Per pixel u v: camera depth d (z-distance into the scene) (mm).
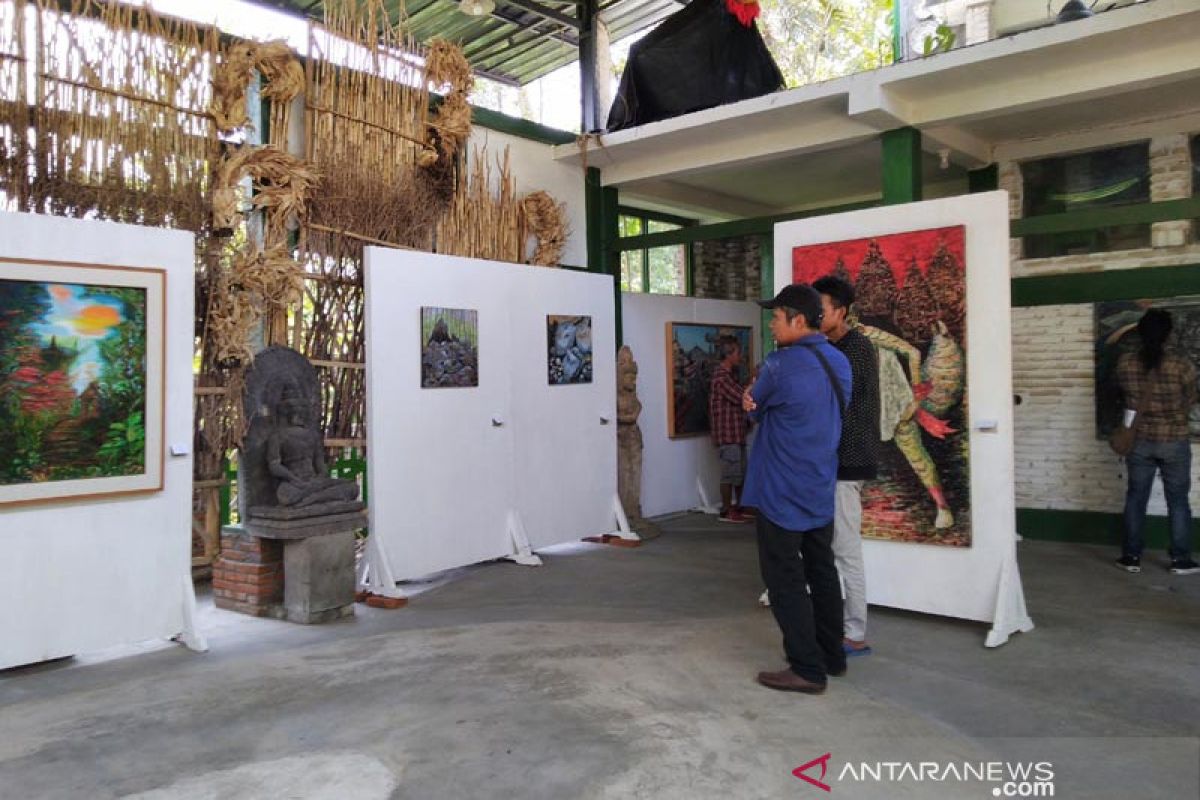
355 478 6910
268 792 3238
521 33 10711
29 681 4527
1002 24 8656
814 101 7246
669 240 9227
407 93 7418
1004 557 5125
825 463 4145
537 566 7258
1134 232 7824
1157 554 7461
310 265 6719
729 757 3498
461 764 3449
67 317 4648
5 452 4457
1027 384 8227
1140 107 7488
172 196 5980
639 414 9266
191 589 5109
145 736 3768
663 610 5809
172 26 5980
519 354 7383
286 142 6602
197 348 6285
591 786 3256
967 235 5266
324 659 4828
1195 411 7379
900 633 5223
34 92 5375
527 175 8625
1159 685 4332
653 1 10906
